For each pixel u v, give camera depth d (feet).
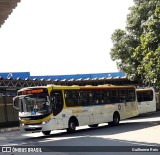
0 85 95.76
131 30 88.02
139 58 79.92
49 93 70.18
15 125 115.96
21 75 117.50
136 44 87.76
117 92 89.86
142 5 83.61
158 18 70.49
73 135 69.10
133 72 88.12
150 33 70.90
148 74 72.95
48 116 69.36
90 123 79.25
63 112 72.28
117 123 87.97
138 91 122.52
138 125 83.97
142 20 84.64
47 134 75.97
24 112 71.41
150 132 64.64
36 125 69.72
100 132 71.56
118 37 90.63
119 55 90.27
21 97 72.18
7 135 83.25
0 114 111.45
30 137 73.15
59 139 62.95
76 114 75.51
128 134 63.57
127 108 92.79
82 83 117.29
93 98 81.25
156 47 70.85
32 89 71.15
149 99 127.03
